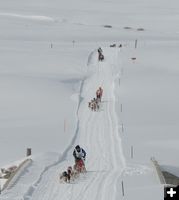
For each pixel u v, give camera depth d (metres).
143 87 95.88
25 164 52.22
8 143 63.53
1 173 52.06
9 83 95.38
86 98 90.06
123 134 67.38
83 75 107.62
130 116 77.25
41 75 105.19
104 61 120.62
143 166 53.09
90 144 63.84
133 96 89.69
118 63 118.00
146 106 83.12
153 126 71.75
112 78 104.44
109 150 60.78
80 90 95.62
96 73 109.44
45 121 74.62
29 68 111.44
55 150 60.88
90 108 81.50
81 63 118.12
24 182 47.41
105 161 56.06
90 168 53.28
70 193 44.75
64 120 75.12
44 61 118.62
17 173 49.09
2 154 59.31
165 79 102.50
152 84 98.12
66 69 111.88
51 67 113.31
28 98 86.50
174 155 58.31
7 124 72.75
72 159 57.41
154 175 48.97
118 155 58.47
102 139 65.81
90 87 98.38
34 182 47.28
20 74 105.00
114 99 88.06
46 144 63.41
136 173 50.38
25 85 94.19
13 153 59.62
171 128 70.88
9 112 79.25
